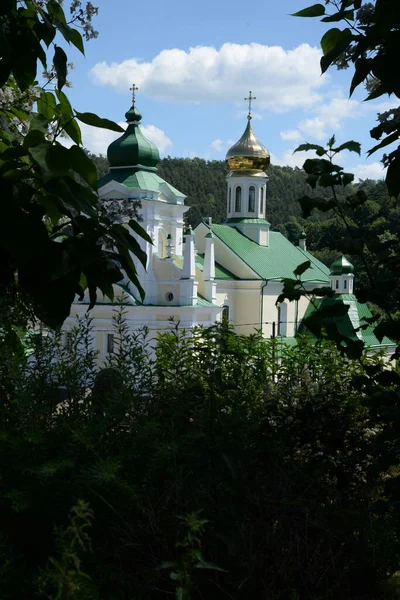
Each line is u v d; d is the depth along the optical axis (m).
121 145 44.00
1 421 5.11
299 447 7.12
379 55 4.05
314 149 4.75
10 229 3.53
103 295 4.16
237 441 5.25
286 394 7.41
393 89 4.02
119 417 5.01
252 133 52.81
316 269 54.03
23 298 4.75
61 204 3.83
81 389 5.81
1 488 4.42
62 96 4.35
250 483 5.18
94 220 3.82
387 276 4.98
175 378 6.18
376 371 5.31
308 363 7.87
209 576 4.56
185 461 4.86
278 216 155.25
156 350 7.50
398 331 4.71
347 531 5.19
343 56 4.37
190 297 40.84
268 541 4.75
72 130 4.04
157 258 41.34
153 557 4.34
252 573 4.51
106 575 4.11
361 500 6.50
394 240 4.88
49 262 3.66
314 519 5.23
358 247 4.78
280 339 8.59
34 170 3.83
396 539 5.35
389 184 4.30
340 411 7.26
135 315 39.03
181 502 4.54
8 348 5.08
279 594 4.46
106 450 4.87
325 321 4.68
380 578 5.21
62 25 4.26
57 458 4.47
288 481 5.46
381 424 7.30
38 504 4.21
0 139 5.01
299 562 4.73
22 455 4.55
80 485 4.35
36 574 3.89
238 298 48.75
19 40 4.17
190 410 5.78
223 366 7.03
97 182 3.71
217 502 4.74
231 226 52.34
